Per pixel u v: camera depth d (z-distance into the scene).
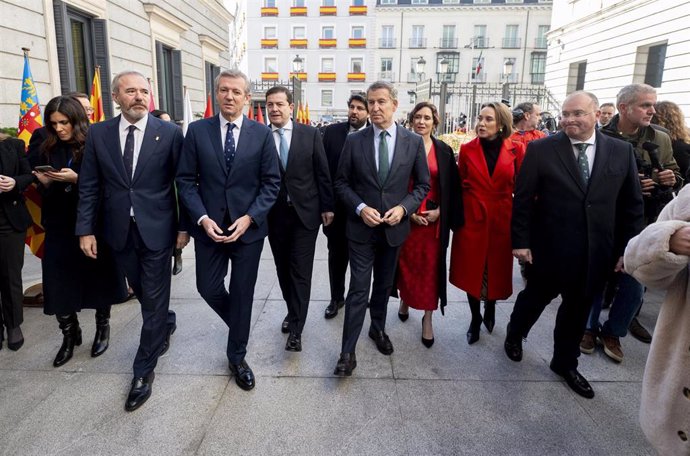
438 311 3.88
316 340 3.29
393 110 2.84
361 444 2.19
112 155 2.54
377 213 2.70
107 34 7.37
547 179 2.63
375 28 41.78
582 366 2.97
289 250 3.22
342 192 2.88
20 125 4.24
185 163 2.60
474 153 3.20
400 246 2.93
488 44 40.88
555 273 2.63
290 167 3.07
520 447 2.18
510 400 2.56
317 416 2.39
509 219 3.16
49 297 2.84
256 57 43.53
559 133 2.70
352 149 2.90
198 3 11.97
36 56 5.72
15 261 3.04
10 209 2.96
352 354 2.76
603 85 13.43
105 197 2.59
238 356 2.69
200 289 2.68
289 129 3.17
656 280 1.41
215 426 2.30
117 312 3.75
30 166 3.05
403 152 2.84
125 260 2.64
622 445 2.20
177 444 2.17
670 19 10.73
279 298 4.11
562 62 15.88
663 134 3.22
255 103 23.88
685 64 10.27
